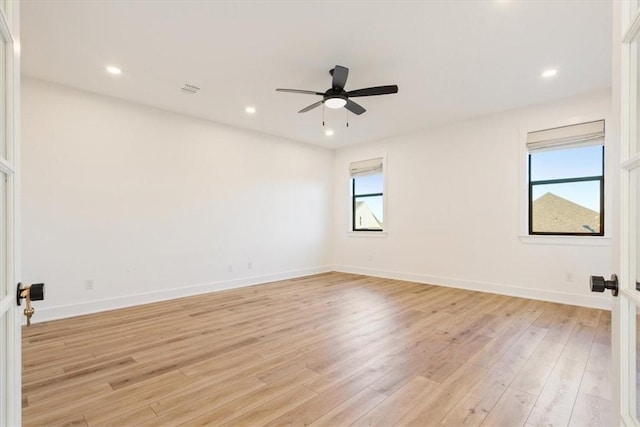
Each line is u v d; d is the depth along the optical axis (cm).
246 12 238
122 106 398
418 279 533
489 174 456
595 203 384
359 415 177
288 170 586
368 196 626
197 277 462
